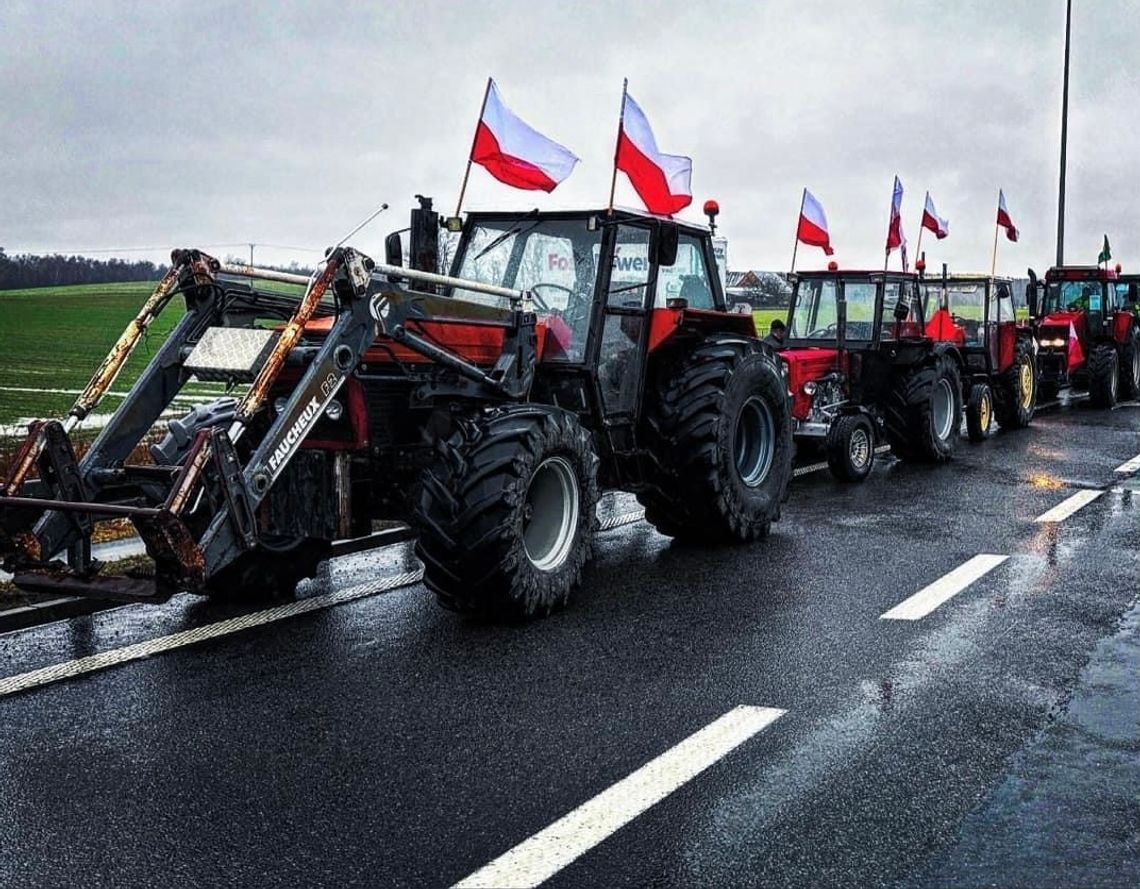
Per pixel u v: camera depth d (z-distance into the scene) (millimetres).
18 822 3740
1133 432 14977
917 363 12117
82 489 5398
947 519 8938
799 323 12406
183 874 3387
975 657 5395
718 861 3428
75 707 4793
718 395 7676
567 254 7355
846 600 6461
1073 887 3264
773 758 4191
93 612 6254
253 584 6371
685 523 8023
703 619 6086
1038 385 18516
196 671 5246
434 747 4336
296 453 5801
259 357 5348
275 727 4555
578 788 3953
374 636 5789
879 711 4672
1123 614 6117
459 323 6223
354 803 3857
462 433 6047
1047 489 10367
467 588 5887
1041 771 4066
